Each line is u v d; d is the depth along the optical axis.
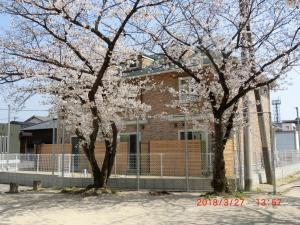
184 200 11.61
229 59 12.19
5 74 12.59
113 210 10.09
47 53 12.84
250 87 11.97
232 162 14.72
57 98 14.08
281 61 11.72
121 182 15.05
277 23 11.64
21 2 11.34
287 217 8.61
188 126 17.48
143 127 19.11
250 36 11.87
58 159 17.58
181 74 17.16
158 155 15.16
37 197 12.98
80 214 9.59
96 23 11.73
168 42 12.13
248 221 8.20
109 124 14.10
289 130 32.12
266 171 15.80
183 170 14.77
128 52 12.96
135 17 11.64
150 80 17.61
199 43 11.73
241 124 13.56
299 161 26.03
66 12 11.33
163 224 8.11
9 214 9.70
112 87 14.04
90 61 13.26
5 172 19.77
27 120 37.78
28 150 29.23
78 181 16.17
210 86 12.66
